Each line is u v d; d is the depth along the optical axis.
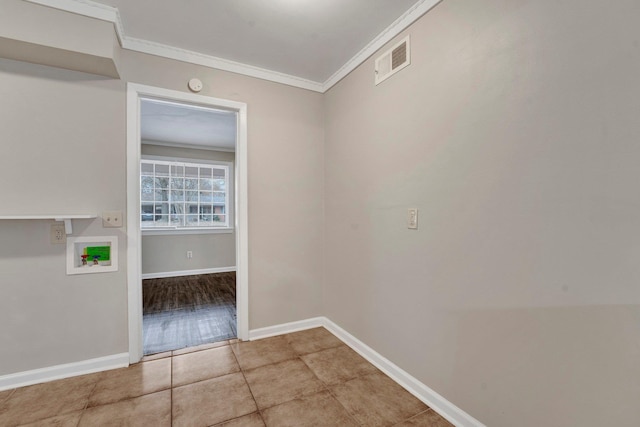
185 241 5.00
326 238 2.80
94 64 1.84
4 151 1.77
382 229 2.05
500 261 1.31
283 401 1.70
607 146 0.98
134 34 2.02
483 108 1.37
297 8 1.76
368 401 1.70
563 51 1.08
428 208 1.68
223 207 5.42
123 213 2.04
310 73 2.60
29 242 1.83
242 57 2.33
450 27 1.54
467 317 1.46
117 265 2.03
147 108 3.30
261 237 2.55
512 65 1.25
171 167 5.00
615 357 0.97
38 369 1.85
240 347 2.37
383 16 1.83
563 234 1.09
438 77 1.61
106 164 2.00
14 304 1.81
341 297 2.55
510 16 1.26
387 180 2.00
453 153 1.53
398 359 1.91
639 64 0.91
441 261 1.60
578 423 1.06
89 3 1.70
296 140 2.70
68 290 1.92
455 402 1.52
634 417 0.93
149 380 1.89
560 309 1.11
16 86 1.79
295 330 2.70
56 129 1.88
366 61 2.20
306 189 2.75
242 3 1.71
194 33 2.01
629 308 0.94
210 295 3.87
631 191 0.93
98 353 1.99
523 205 1.22
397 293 1.92
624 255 0.95
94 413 1.59
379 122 2.07
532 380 1.20
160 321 2.94
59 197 1.89
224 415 1.58
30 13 1.61
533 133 1.18
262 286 2.56
